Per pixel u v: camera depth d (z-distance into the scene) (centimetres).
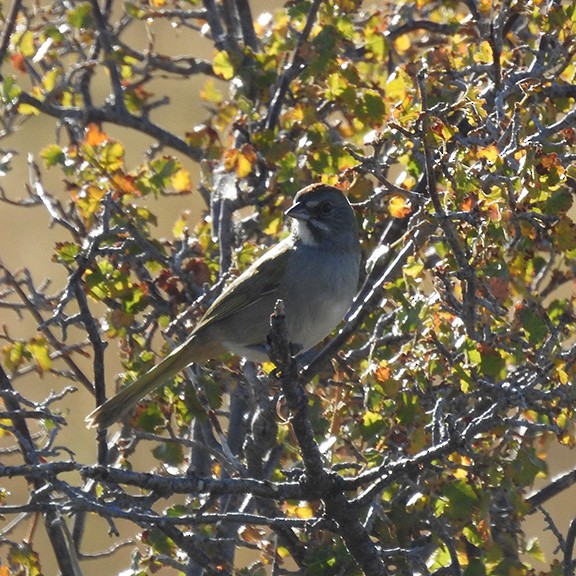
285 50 1211
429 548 930
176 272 1031
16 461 1736
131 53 1345
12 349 1005
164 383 988
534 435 905
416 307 866
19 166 2644
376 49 1165
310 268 1095
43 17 1333
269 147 1116
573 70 1012
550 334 816
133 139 2672
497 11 1076
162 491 760
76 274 880
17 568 920
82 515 1022
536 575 855
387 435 881
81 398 2036
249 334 1077
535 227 858
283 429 947
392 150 1045
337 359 985
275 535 952
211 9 1323
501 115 882
